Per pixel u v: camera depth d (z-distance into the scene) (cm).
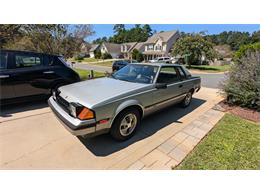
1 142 300
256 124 387
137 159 263
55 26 1013
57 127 361
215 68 2609
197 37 2527
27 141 305
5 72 421
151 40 4238
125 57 5447
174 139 320
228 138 320
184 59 2706
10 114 428
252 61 505
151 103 349
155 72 371
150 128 367
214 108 507
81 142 305
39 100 541
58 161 256
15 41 955
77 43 1167
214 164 250
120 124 295
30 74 460
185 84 467
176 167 246
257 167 244
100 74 1303
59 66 522
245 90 491
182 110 492
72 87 331
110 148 289
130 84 342
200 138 324
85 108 250
